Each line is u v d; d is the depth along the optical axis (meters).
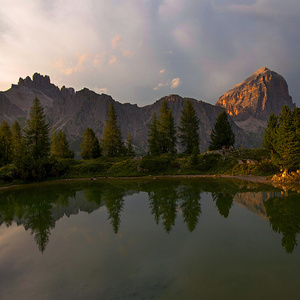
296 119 33.41
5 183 39.34
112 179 45.75
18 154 58.41
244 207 17.50
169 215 15.66
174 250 9.70
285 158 32.62
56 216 16.56
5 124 71.69
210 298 6.23
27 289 7.16
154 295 6.46
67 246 10.67
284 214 15.21
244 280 7.14
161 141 74.44
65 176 49.22
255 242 10.38
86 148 81.56
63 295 6.72
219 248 9.77
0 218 16.52
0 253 10.21
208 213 15.90
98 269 8.25
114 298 6.43
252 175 40.28
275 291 6.50
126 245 10.46
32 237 12.20
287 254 9.03
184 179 40.56
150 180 41.16
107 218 15.46
